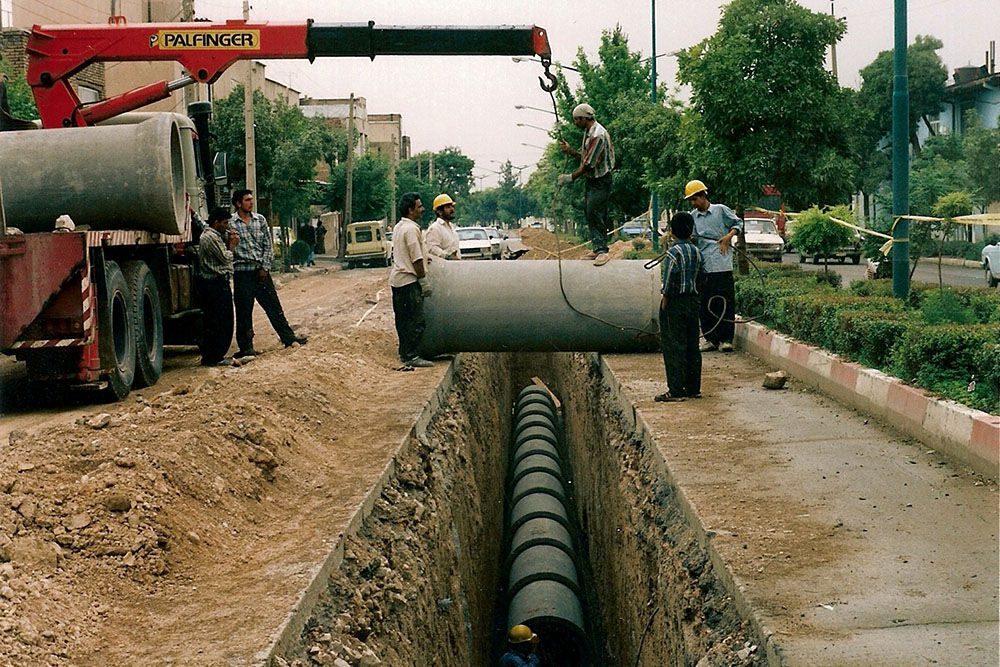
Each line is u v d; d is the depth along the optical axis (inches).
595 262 552.4
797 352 467.8
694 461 331.6
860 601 211.3
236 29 569.6
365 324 693.9
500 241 1594.5
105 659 193.0
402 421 413.7
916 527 255.0
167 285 548.7
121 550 232.2
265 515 287.7
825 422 377.7
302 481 322.7
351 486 319.3
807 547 244.8
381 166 2353.6
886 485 291.7
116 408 434.6
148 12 1429.6
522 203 4687.5
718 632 226.7
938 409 321.4
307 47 567.2
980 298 452.8
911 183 1358.3
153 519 245.1
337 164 2343.8
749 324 568.4
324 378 454.9
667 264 430.0
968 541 243.4
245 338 567.2
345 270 1827.0
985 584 217.3
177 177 511.2
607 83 1537.9
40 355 425.1
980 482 289.0
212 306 552.7
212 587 231.3
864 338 406.3
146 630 206.8
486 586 522.9
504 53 563.8
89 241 424.2
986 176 1509.6
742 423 384.2
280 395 387.9
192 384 482.0
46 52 566.6
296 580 232.7
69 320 421.7
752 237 1208.2
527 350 557.0
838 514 268.2
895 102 503.2
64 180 470.3
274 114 1633.9
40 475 259.9
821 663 184.2
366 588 264.4
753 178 649.6
